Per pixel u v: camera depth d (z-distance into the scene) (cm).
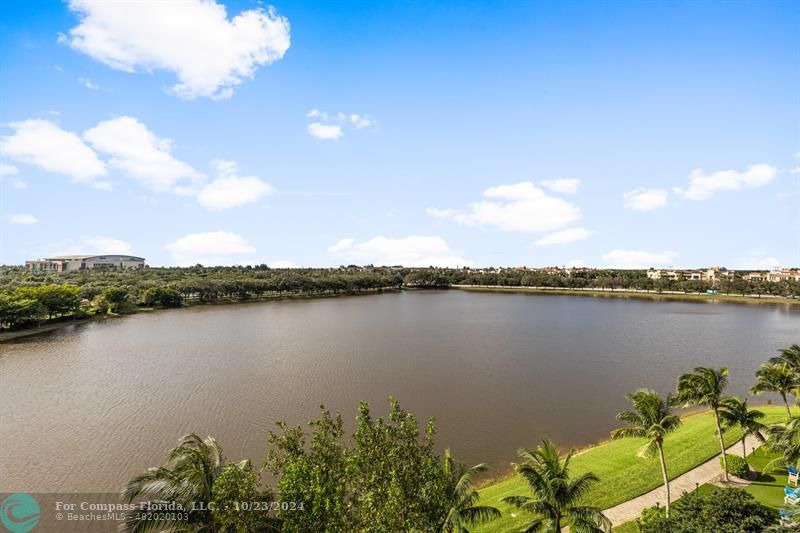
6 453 5172
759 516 2605
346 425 5925
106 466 4853
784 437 3609
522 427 5966
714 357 10625
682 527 2656
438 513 2325
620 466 4447
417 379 8412
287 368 9281
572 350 11338
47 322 15650
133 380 8350
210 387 7856
